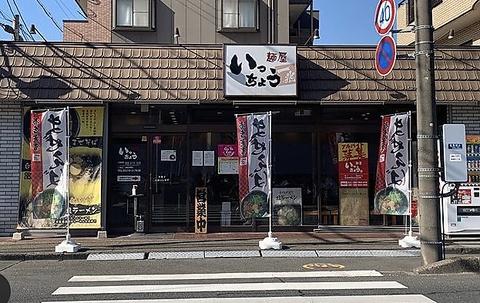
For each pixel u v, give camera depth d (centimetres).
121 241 1246
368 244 1214
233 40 1947
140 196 1375
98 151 1300
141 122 1379
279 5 1983
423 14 988
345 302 704
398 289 786
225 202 1391
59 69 1266
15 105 1292
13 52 1273
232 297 738
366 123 1396
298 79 1291
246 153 1200
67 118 1168
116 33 1911
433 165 959
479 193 1270
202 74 1293
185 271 939
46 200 1160
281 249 1149
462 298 725
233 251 1127
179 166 1388
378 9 1191
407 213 1207
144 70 1284
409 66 1324
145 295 755
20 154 1288
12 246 1167
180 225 1377
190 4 1939
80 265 1008
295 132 1395
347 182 1394
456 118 1353
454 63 1327
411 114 1323
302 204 1391
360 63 1323
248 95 1272
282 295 749
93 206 1290
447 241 1252
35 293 770
